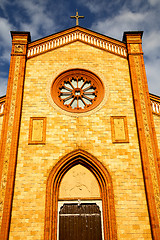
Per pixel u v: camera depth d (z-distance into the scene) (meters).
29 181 15.53
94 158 16.44
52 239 14.38
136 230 14.48
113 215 14.76
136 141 17.02
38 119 17.52
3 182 15.06
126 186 15.61
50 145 16.67
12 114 17.25
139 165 16.23
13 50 19.84
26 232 14.23
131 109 18.19
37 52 20.30
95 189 16.20
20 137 16.78
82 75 19.89
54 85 19.17
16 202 14.90
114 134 17.22
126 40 20.91
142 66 19.62
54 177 15.79
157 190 15.23
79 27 21.59
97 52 20.48
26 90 18.55
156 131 17.94
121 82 19.27
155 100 19.16
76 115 17.81
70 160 16.48
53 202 15.34
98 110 18.08
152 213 14.56
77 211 15.66
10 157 15.80
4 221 14.03
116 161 16.34
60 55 20.25
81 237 14.95
